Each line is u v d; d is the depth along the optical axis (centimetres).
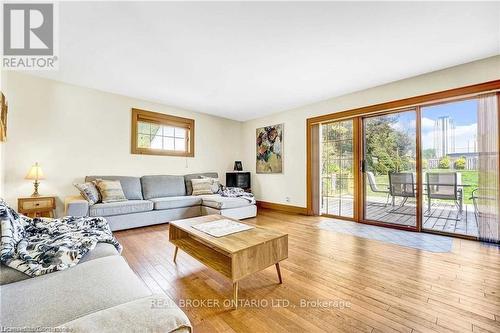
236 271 154
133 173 417
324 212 444
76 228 184
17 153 311
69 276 111
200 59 270
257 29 212
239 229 208
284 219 415
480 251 248
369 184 382
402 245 272
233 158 590
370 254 245
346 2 177
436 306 153
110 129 391
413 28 210
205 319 142
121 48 245
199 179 469
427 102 309
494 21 199
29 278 112
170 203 381
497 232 267
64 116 347
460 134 299
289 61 274
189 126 499
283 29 212
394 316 143
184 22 201
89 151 370
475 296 164
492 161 268
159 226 363
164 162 460
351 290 174
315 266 216
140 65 286
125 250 257
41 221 198
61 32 216
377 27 208
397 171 351
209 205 403
